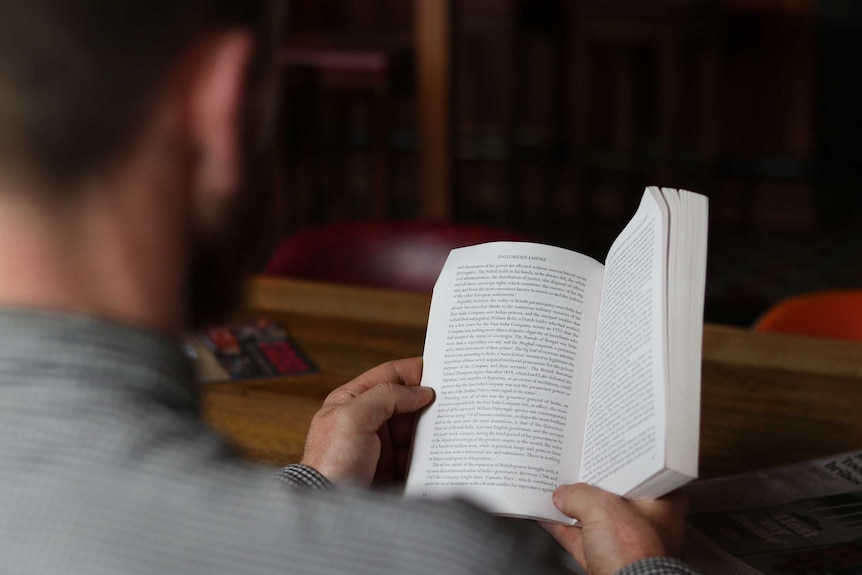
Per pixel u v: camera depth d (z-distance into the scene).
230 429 1.15
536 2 4.49
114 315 0.43
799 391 1.24
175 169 0.42
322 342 1.39
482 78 5.49
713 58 4.67
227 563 0.40
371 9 5.30
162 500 0.40
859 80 4.91
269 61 0.45
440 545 0.41
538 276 0.92
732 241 4.91
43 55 0.39
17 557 0.39
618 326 0.82
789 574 0.83
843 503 0.96
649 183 5.20
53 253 0.41
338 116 4.59
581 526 0.75
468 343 0.91
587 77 4.64
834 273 4.37
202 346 1.35
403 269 1.75
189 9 0.41
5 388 0.41
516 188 4.77
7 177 0.40
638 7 4.21
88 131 0.40
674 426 0.70
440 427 0.87
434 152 3.29
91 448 0.41
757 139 5.12
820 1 4.86
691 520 0.93
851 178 5.05
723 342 1.36
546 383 0.86
